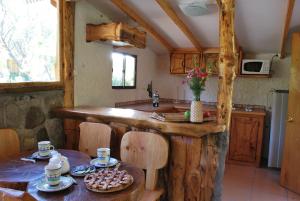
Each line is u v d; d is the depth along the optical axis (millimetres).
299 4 2740
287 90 4055
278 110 3920
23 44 2494
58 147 2908
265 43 4082
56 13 2842
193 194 2209
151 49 5148
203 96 5156
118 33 2963
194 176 2189
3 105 2258
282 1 2695
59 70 2895
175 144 2229
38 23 2666
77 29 3055
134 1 3082
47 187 1329
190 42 4473
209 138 2135
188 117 2266
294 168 3229
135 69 4727
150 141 2047
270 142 4016
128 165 1721
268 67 4277
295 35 3139
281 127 3920
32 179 1463
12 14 2369
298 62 3139
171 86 5398
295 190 3215
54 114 2797
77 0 2879
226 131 2184
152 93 5312
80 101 3205
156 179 2055
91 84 3377
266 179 3641
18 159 1814
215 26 3633
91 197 1261
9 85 2252
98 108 2975
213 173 2145
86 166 1665
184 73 4930
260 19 3197
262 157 4500
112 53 3910
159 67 5473
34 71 2643
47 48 2801
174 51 4961
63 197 1253
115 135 2523
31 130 2562
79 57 3123
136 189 1362
